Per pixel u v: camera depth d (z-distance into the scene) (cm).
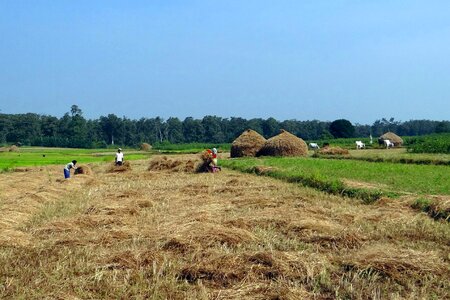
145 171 3181
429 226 1210
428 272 820
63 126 13075
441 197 1482
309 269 821
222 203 1587
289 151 4316
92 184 2420
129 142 13450
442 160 3100
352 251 980
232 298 722
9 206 1538
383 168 2736
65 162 4566
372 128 17275
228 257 873
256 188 2000
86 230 1216
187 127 14212
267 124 14650
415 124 17750
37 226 1254
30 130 12662
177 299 731
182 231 1069
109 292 754
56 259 930
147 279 808
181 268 847
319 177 2064
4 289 767
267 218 1244
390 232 1143
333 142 8325
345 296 739
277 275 814
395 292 754
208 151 3064
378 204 1552
